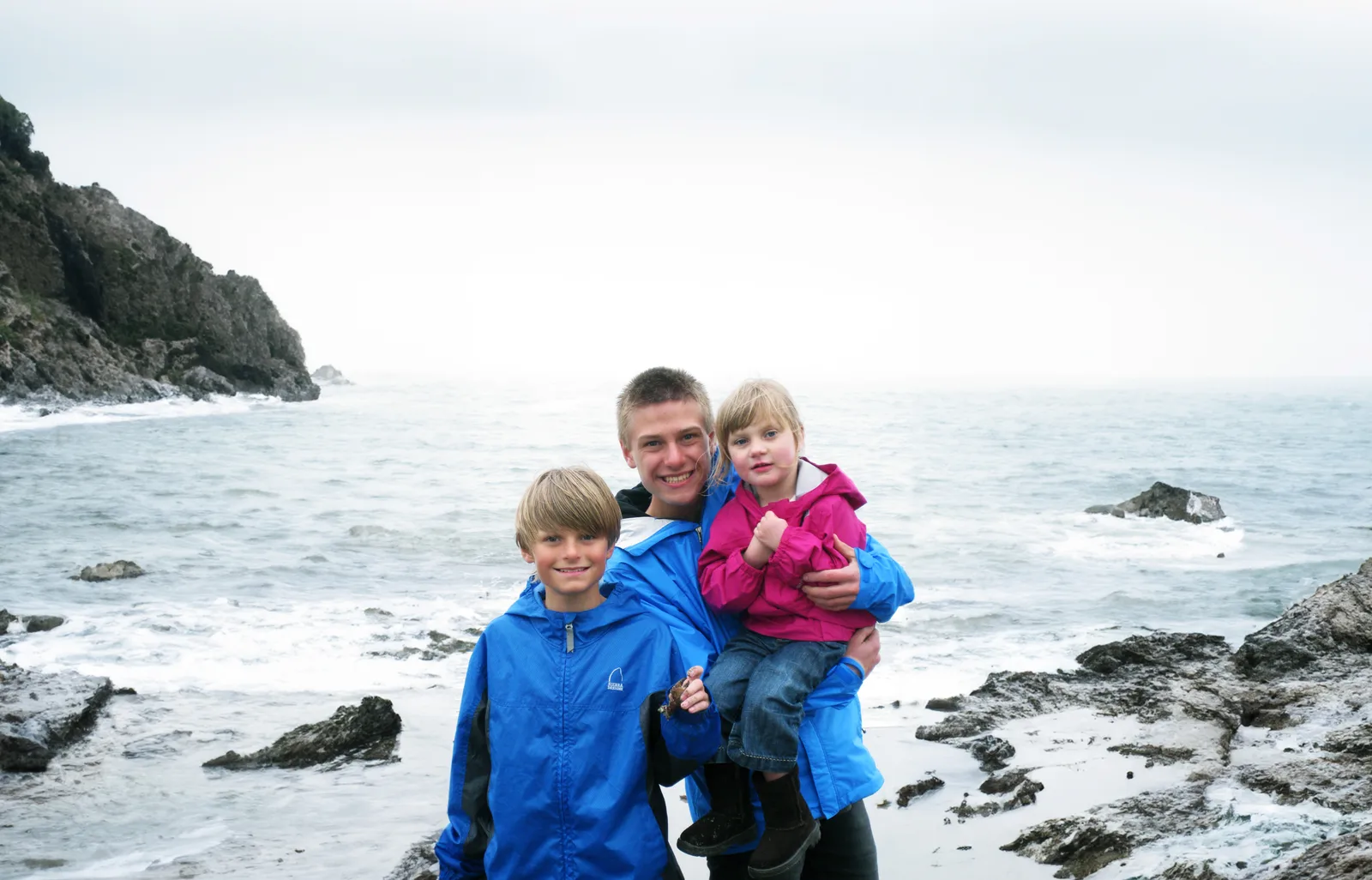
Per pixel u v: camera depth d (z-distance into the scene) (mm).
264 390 66625
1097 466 32062
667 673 2658
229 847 5582
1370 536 18797
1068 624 11383
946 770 6215
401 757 6996
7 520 19422
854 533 2766
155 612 11586
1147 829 4855
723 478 2920
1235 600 12867
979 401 80938
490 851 2625
